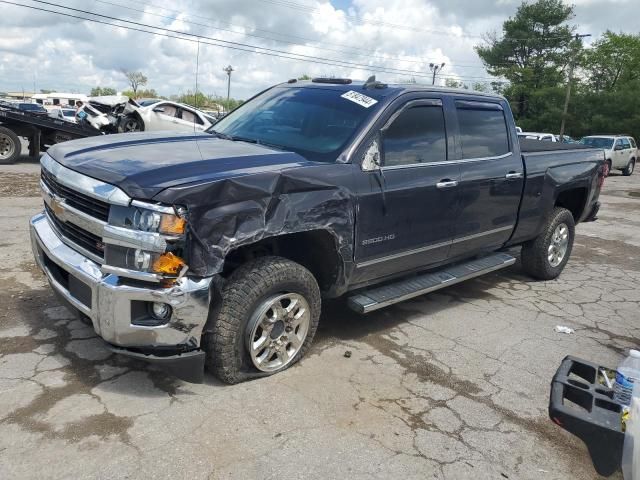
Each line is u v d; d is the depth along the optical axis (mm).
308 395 3453
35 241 3785
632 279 6750
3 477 2551
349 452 2934
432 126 4500
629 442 2445
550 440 3213
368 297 4156
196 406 3232
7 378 3387
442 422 3301
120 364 3648
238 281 3316
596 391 2758
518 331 4801
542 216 5855
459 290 5887
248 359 3479
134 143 3836
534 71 56844
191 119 17672
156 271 2914
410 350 4242
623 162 24672
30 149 14852
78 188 3160
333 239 3709
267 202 3250
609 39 58344
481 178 4848
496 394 3682
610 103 50344
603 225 10758
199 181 3018
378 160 3961
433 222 4461
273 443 2947
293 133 4211
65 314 4352
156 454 2789
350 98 4293
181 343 3076
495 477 2850
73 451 2764
